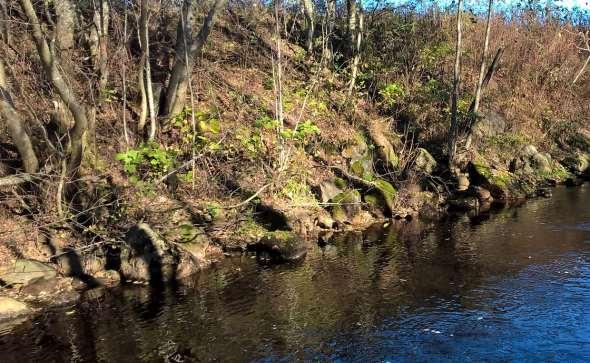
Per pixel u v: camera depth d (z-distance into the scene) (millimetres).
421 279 9867
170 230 10812
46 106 12102
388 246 12070
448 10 22641
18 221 10195
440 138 18922
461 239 12594
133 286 9453
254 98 15859
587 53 28406
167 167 11586
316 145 15555
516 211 15641
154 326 7938
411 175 16203
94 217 10492
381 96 19688
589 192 18438
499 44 23953
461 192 17016
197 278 9898
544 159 20719
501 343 7328
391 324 7980
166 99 13500
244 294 9164
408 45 21031
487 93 22453
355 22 19766
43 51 8914
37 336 7617
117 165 11898
